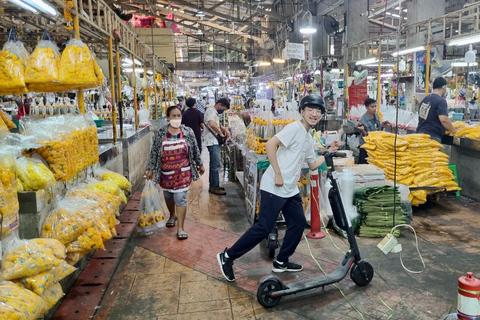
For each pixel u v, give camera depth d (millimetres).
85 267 3250
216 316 2586
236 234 4168
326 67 9891
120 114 5469
